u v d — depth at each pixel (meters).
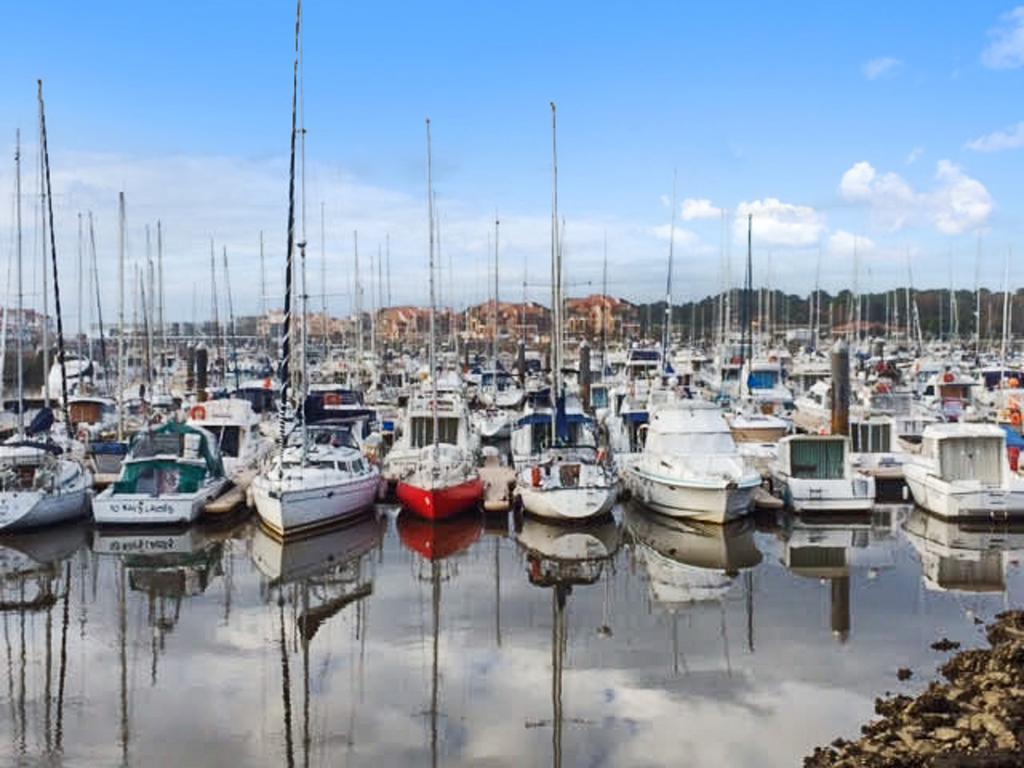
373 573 25.22
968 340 107.19
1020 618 20.36
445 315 112.31
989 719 14.52
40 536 28.78
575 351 98.62
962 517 30.02
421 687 17.42
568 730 15.50
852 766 13.48
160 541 28.47
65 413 37.25
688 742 14.98
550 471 31.52
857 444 38.34
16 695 17.00
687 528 30.11
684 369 67.69
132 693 17.12
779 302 135.38
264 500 28.80
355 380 65.69
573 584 24.20
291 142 29.98
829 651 19.00
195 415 37.59
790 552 27.23
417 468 32.78
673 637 20.00
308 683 17.59
